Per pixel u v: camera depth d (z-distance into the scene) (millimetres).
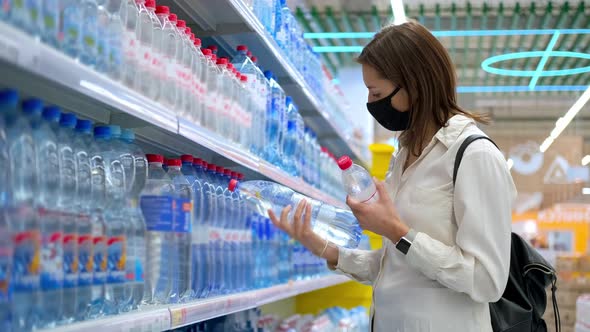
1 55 934
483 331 1809
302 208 2137
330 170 4738
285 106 3213
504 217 1714
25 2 1114
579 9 6078
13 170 1177
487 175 1715
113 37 1504
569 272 8305
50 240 1248
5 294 1098
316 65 4199
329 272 4355
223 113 2250
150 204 1743
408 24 1878
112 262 1498
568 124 10555
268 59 3217
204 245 2135
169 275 1832
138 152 1830
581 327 5570
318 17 6332
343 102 5793
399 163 1973
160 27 1791
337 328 3777
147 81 1688
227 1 2295
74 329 1213
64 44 1283
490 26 6676
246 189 2438
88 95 1218
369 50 1892
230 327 2771
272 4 3059
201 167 2234
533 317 2002
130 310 1547
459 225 1733
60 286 1272
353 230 2461
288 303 4734
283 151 3209
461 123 1817
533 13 6211
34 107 1249
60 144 1361
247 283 2473
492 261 1694
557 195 10617
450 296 1793
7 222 1129
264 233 2746
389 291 1883
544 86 8758
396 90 1878
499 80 8555
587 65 7785
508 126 10805
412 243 1728
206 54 2148
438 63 1846
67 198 1354
